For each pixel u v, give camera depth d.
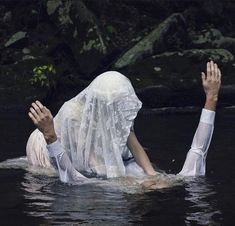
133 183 5.61
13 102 12.86
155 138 8.62
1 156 7.19
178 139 8.52
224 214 4.71
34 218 4.61
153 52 14.75
